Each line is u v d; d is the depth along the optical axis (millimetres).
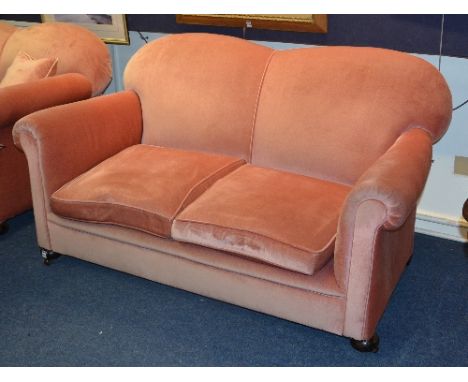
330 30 2473
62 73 2842
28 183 2654
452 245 2477
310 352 1877
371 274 1668
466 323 1988
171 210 1961
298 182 2084
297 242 1739
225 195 1990
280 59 2260
